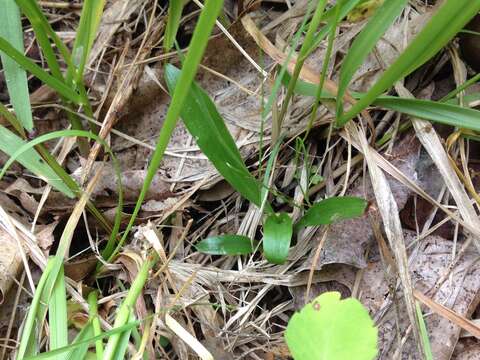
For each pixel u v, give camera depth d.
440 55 0.24
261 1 0.25
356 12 0.20
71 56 0.20
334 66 0.24
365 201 0.19
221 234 0.22
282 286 0.21
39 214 0.21
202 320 0.20
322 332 0.12
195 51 0.12
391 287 0.20
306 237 0.21
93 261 0.21
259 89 0.24
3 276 0.19
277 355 0.20
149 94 0.24
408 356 0.19
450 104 0.20
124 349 0.16
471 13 0.16
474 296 0.20
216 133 0.19
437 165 0.21
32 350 0.17
